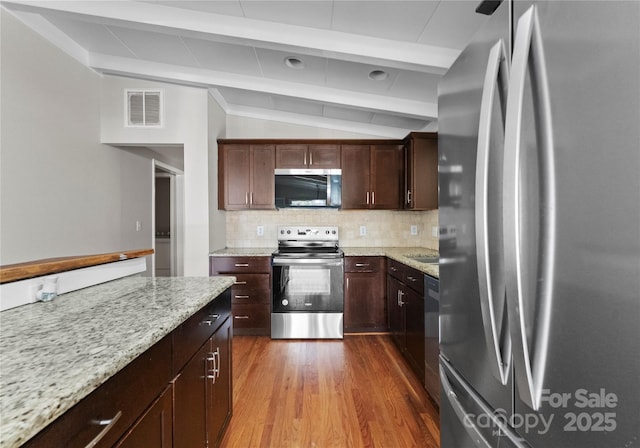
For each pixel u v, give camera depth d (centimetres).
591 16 55
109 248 323
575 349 59
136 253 189
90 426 66
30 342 83
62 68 256
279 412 196
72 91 269
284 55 257
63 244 259
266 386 226
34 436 53
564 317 61
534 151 67
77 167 277
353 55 224
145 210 399
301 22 213
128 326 96
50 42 243
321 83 300
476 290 98
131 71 293
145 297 133
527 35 67
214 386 150
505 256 71
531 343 68
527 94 69
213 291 145
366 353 285
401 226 391
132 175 369
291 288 322
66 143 262
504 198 70
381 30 212
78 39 263
